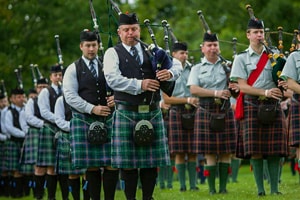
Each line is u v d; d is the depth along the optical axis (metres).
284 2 24.72
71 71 11.87
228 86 14.28
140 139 10.43
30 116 17.36
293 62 12.06
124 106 10.62
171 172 17.75
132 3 39.56
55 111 14.23
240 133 13.31
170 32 16.31
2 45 27.67
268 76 12.78
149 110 10.66
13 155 19.75
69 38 28.11
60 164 14.27
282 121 12.88
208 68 14.47
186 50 15.97
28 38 28.09
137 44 10.88
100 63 12.01
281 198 12.12
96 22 12.51
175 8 40.03
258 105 12.84
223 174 14.53
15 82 26.92
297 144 12.52
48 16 28.27
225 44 29.98
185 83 16.02
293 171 19.98
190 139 16.09
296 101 12.54
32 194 20.31
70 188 13.57
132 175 10.68
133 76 10.70
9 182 20.05
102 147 11.73
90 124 11.74
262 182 13.03
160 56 10.46
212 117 14.38
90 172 11.90
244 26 28.45
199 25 35.66
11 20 27.84
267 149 12.88
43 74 27.77
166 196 14.72
